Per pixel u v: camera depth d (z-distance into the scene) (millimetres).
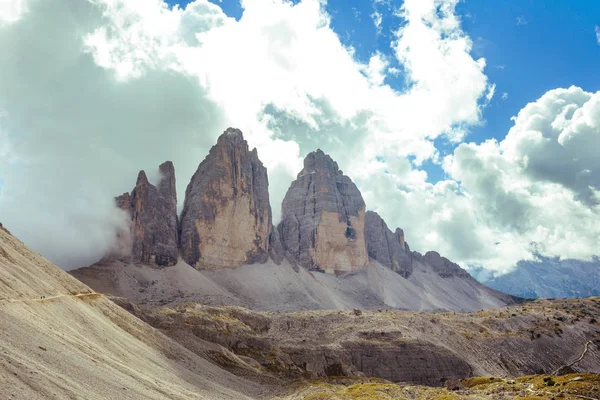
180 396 138500
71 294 174125
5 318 106125
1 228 184625
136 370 144750
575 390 174750
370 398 189250
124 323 193250
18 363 86312
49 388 84812
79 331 142375
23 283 141250
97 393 98438
